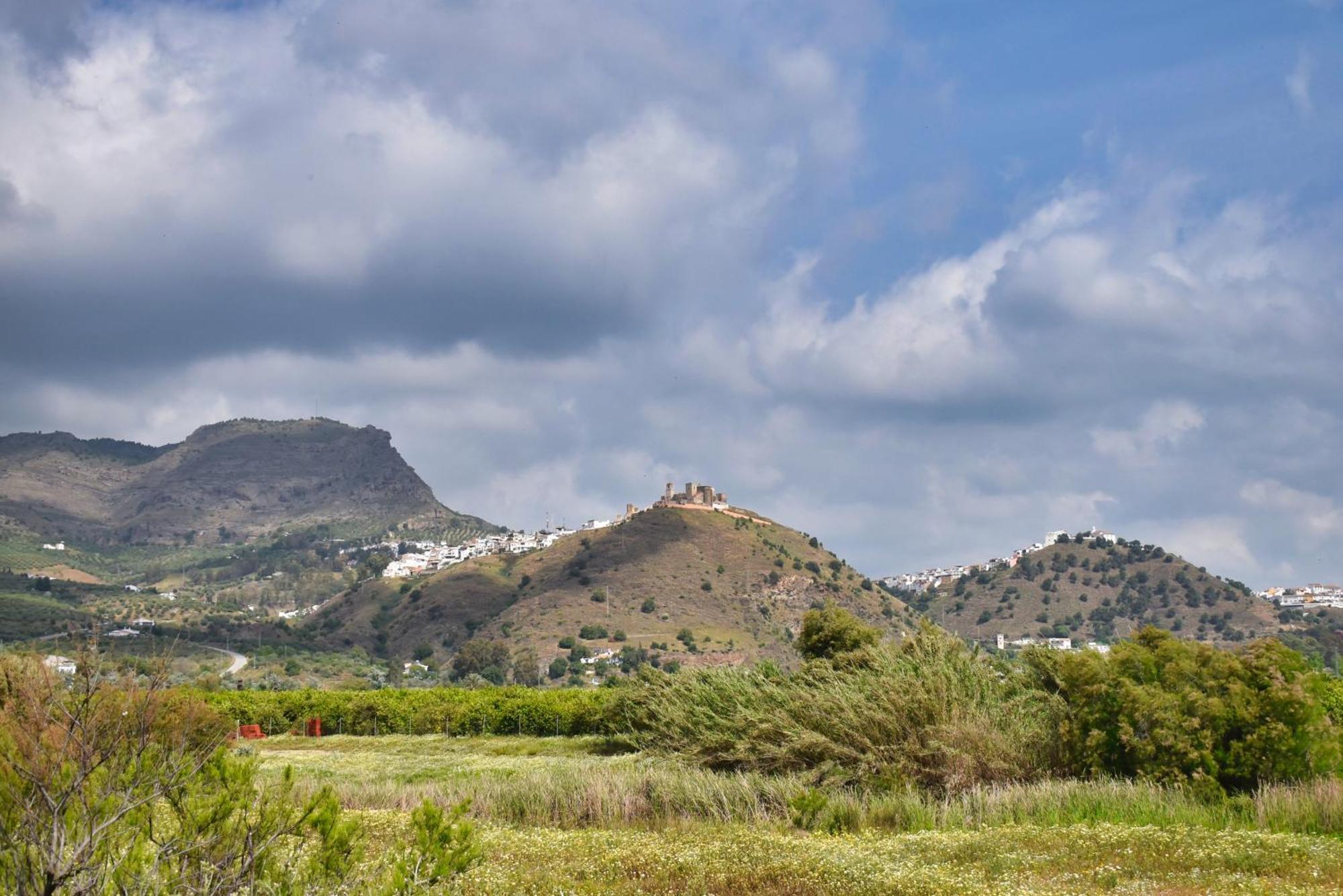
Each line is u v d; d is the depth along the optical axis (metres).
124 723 7.16
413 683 116.69
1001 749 18.20
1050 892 10.26
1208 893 10.09
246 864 7.15
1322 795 14.48
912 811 15.89
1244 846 11.88
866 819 16.05
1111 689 17.48
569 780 19.17
